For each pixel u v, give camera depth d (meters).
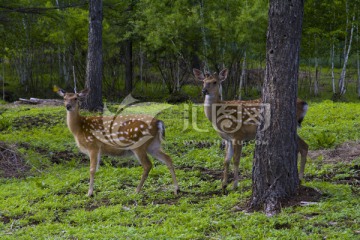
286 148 7.10
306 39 26.81
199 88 27.39
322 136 11.07
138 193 8.52
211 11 22.78
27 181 9.77
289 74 7.02
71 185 9.25
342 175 8.73
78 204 8.15
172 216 7.24
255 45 22.89
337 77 32.97
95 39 17.91
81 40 27.17
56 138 13.07
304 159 8.73
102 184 9.15
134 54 33.59
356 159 9.72
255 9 21.62
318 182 8.21
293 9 6.93
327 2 26.41
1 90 30.50
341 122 13.75
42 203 8.16
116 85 32.00
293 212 6.82
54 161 11.13
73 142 12.59
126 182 9.30
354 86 30.67
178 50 24.66
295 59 7.05
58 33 26.06
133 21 25.59
